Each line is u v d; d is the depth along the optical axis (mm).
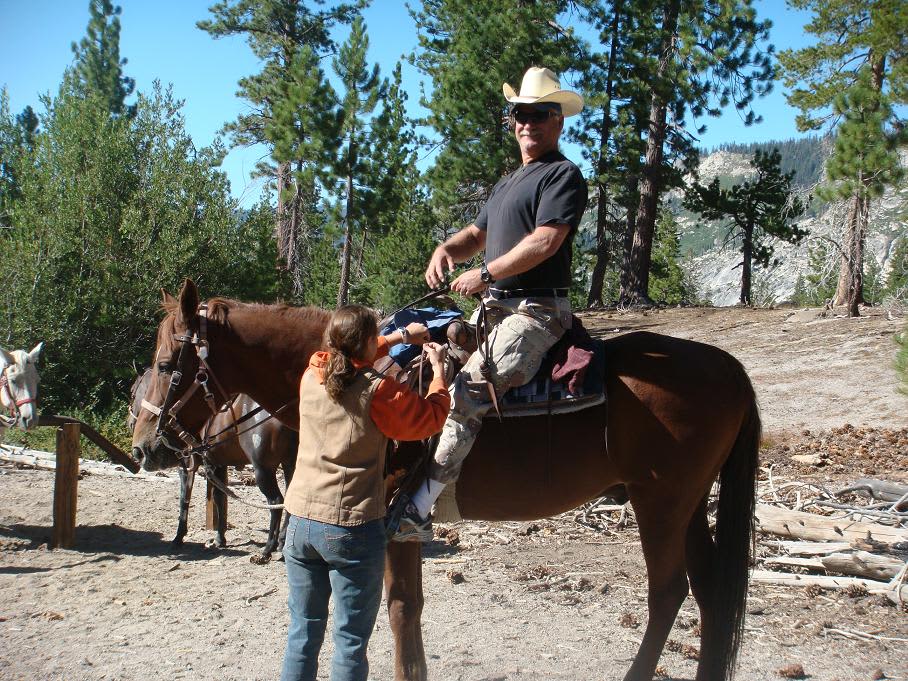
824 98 21797
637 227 29172
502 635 4906
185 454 4395
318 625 3289
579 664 4457
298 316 4223
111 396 18781
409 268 28109
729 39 25531
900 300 21219
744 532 3977
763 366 17141
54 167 19719
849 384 14797
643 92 26812
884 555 5746
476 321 3977
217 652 4668
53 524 7680
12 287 17812
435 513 3896
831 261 22922
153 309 18797
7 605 5570
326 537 3191
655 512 3947
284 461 6941
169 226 19406
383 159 24641
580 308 29750
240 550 7395
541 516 4035
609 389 3943
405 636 3678
